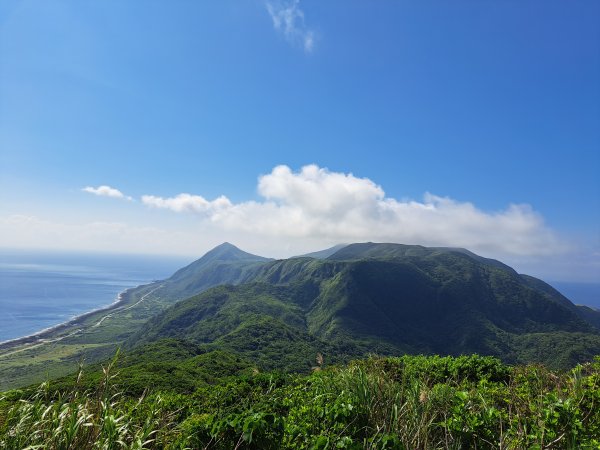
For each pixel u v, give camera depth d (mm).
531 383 7766
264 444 5055
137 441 4723
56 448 4566
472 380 9281
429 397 5973
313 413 6445
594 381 6113
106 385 5730
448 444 5320
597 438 4855
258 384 12164
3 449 4617
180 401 10906
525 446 4723
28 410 5168
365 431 5426
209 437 5410
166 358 56344
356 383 6379
